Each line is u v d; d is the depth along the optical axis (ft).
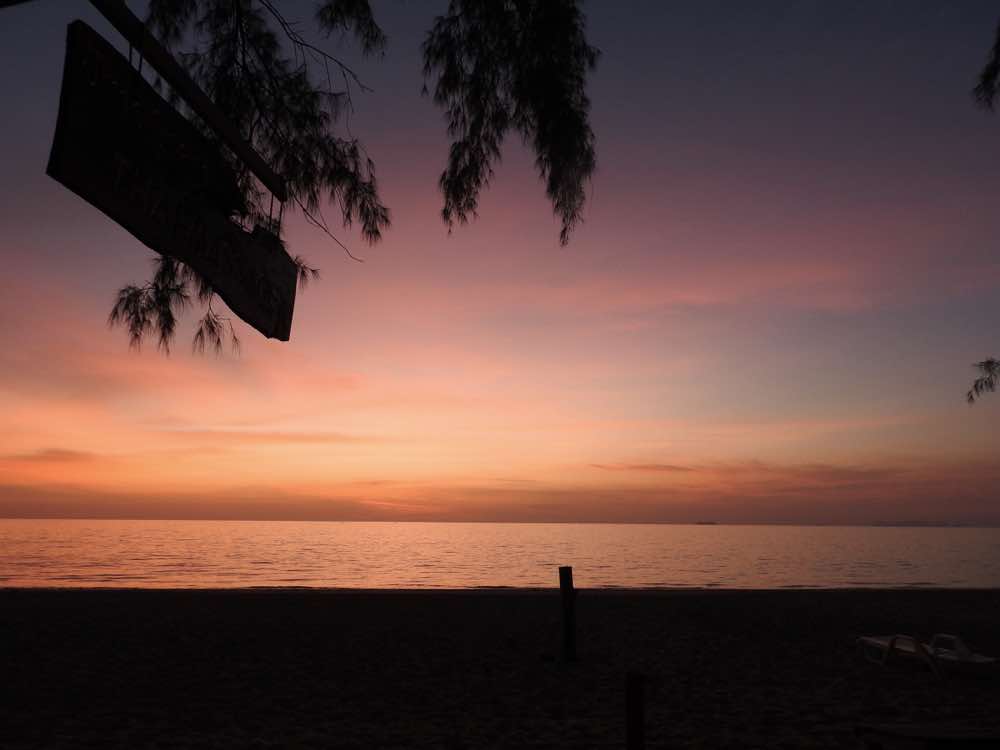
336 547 310.04
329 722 24.14
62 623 42.83
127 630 41.14
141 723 23.76
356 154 16.53
